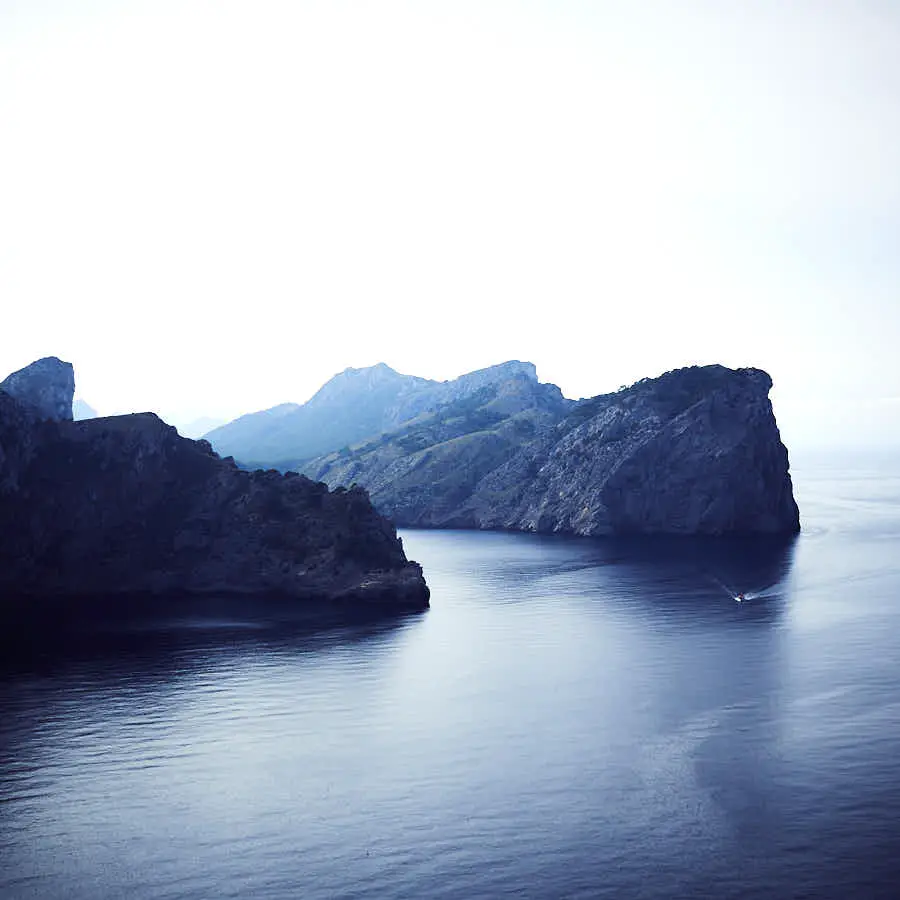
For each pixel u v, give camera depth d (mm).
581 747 116188
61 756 115688
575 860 86875
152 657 166875
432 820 96000
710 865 85188
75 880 85250
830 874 82938
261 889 83188
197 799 102250
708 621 192250
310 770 110312
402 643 178125
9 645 177250
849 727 120125
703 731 120812
